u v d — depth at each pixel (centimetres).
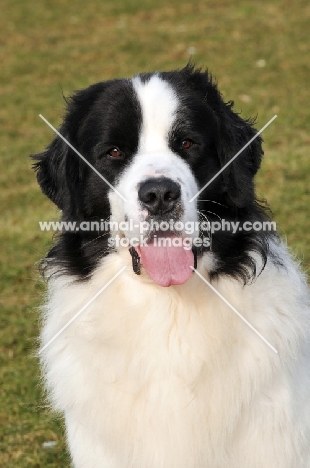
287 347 637
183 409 628
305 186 1606
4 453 848
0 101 2508
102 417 638
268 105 2175
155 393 631
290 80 2369
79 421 651
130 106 654
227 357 633
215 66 2553
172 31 2967
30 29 3197
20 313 1193
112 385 636
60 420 859
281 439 634
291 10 3023
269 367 630
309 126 2000
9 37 3130
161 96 655
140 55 2761
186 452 632
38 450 850
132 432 636
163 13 3206
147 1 3388
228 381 632
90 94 693
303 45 2659
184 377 629
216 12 3120
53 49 2955
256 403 633
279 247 687
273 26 2880
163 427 630
